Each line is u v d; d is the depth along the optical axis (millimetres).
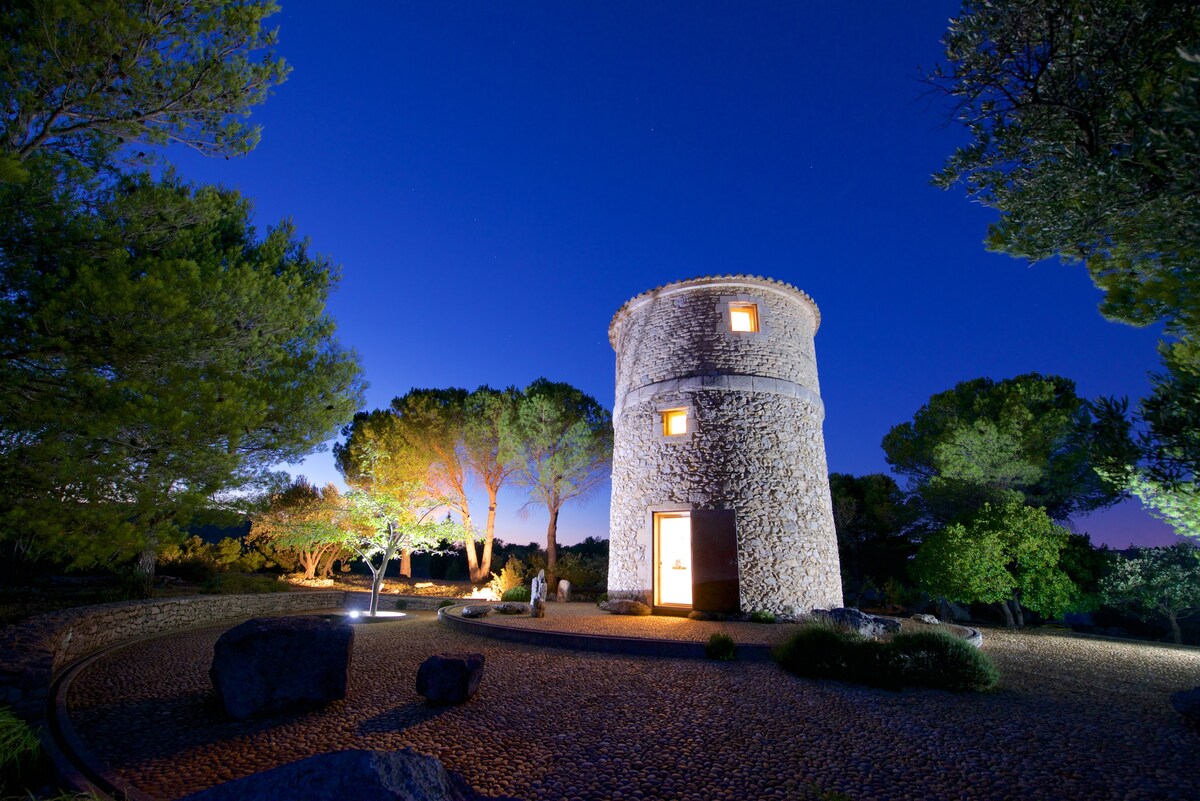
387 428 23750
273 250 11094
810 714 6078
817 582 12617
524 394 24484
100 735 5355
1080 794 4383
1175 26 3971
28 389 6121
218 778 4508
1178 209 3898
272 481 9172
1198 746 5359
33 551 6461
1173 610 13727
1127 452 4195
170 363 6969
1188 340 5637
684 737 5418
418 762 3088
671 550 14648
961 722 5930
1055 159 4637
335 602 18328
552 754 5016
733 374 13492
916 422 22781
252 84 8477
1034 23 4402
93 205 7160
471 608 12125
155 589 14484
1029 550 14312
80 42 7004
